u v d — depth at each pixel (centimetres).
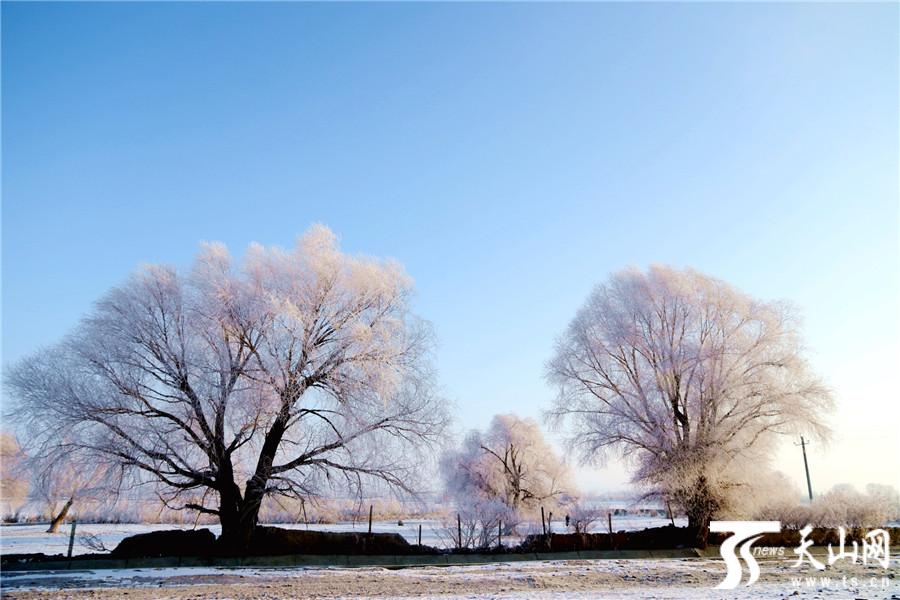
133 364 2108
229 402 2122
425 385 2425
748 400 2770
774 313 2841
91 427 2008
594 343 3064
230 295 2273
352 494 2272
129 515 2194
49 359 2078
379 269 2500
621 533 2741
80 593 1470
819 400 2711
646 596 1472
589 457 2955
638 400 2917
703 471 2672
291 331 2216
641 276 3081
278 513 2362
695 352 2781
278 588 1573
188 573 1828
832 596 1466
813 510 2977
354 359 2292
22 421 1984
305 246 2462
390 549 2347
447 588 1616
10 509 4241
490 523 2547
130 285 2239
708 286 2978
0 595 1442
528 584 1711
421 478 2345
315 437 2278
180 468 2123
